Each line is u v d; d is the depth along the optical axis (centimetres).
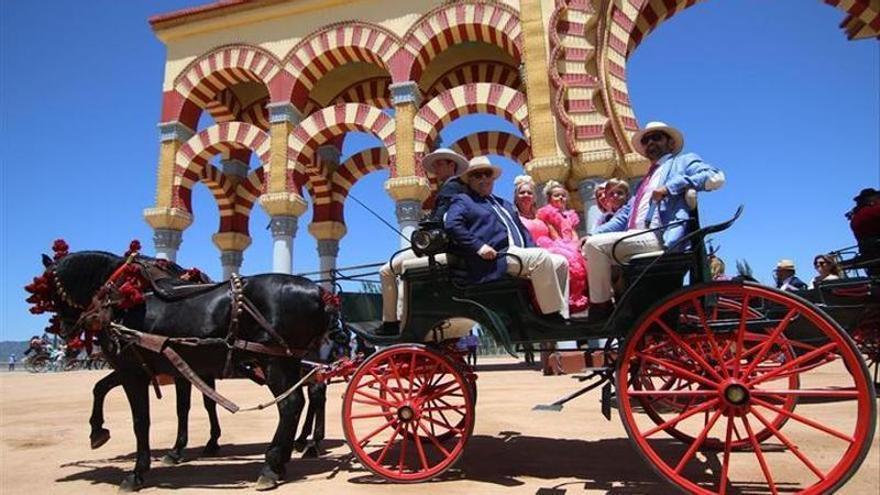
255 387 1450
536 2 1662
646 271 426
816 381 925
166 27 2086
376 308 645
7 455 650
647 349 418
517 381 1302
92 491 495
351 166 2395
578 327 459
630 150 1527
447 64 2273
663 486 442
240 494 466
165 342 517
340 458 599
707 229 403
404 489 461
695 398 556
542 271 467
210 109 2364
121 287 530
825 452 530
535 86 1596
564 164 1513
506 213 541
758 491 418
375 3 1867
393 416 499
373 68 2330
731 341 438
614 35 1620
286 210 1831
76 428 823
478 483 468
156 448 680
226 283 550
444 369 529
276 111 1902
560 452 567
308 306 528
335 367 550
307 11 1948
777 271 1130
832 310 688
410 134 1728
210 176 2214
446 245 501
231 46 2008
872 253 685
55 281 552
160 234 1950
